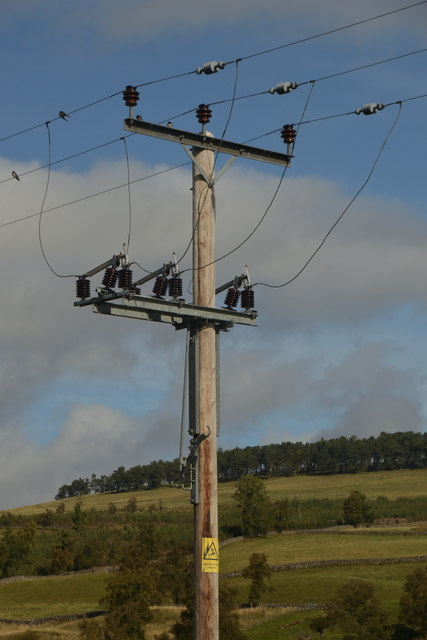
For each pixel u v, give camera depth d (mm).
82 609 120188
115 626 92250
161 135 25844
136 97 25578
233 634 85438
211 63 26312
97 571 150375
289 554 153250
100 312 25797
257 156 27312
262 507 183000
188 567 120438
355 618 86875
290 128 27938
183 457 25312
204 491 24859
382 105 27453
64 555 161625
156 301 25516
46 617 114062
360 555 144500
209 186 26234
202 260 26047
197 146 26234
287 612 104375
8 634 104125
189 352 25938
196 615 24359
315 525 198875
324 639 88312
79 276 26375
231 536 186500
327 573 133250
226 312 26203
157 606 113438
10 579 146625
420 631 86125
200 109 26500
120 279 25656
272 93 27391
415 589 87312
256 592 111062
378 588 117125
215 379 25938
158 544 166500
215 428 25469
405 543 153750
